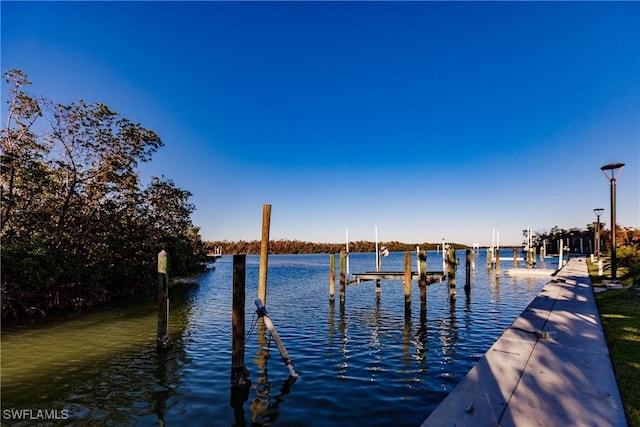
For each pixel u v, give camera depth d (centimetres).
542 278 3141
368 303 1986
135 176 2288
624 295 1387
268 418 627
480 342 1127
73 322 1547
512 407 484
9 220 1630
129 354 1041
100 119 1984
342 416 630
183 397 725
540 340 817
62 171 1906
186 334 1287
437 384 776
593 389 537
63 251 1803
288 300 2128
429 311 1695
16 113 1709
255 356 997
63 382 818
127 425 612
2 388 785
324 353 1021
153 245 2558
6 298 1540
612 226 2038
